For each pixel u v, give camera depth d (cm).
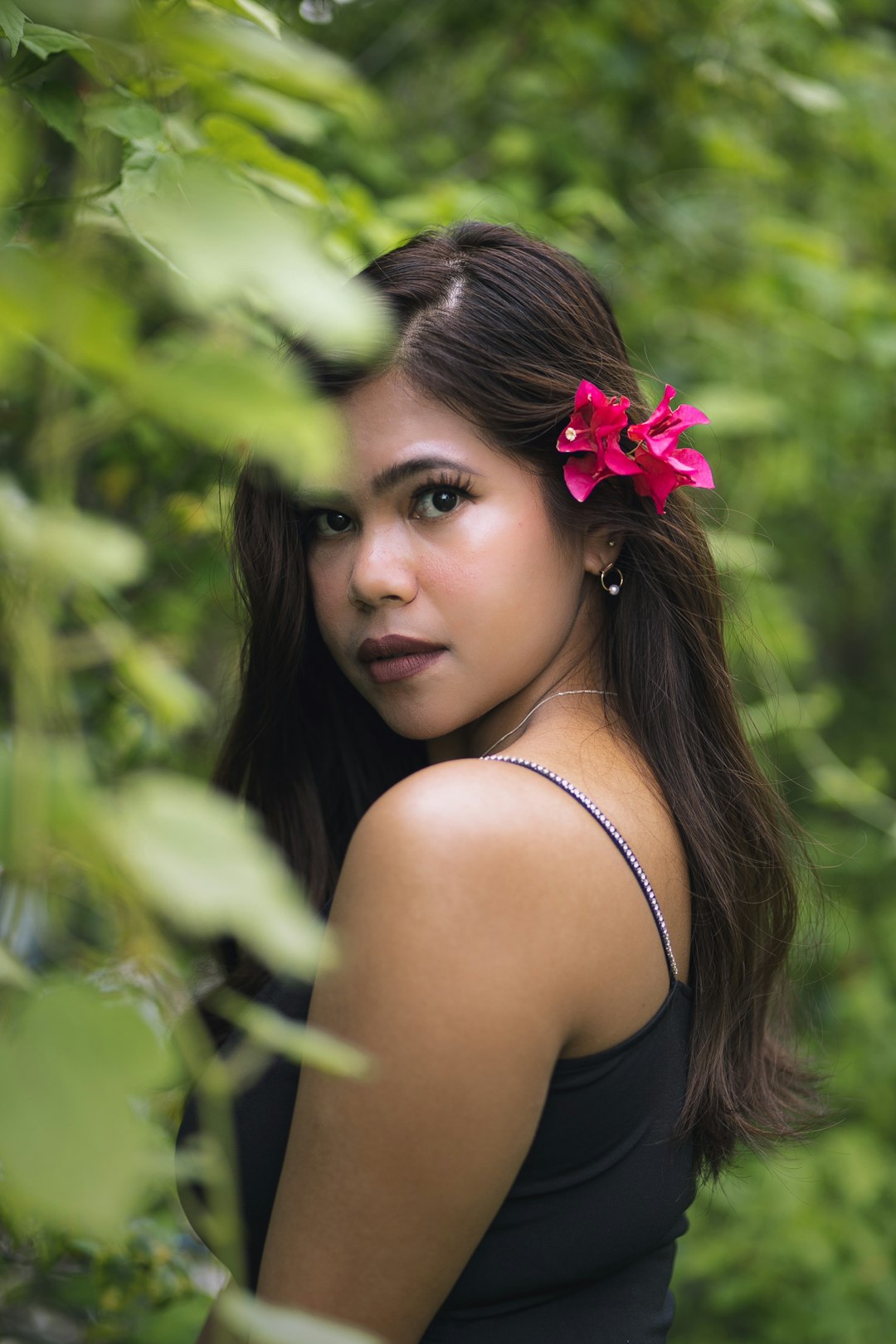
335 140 194
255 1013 44
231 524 138
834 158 272
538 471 108
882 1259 267
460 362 104
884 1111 288
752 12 229
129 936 38
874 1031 285
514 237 115
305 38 196
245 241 34
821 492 304
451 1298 97
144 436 144
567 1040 93
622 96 239
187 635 179
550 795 95
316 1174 87
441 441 104
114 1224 31
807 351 265
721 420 217
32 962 78
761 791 121
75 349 31
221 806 35
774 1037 137
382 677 109
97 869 36
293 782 139
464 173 236
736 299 249
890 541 336
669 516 117
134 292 91
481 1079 86
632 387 119
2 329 32
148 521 161
